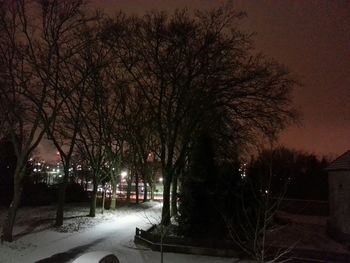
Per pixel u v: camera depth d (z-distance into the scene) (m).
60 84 32.19
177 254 24.09
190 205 26.55
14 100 26.02
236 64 33.50
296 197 56.53
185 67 33.12
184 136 34.38
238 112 34.25
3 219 35.47
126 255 23.69
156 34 33.47
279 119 34.72
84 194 60.19
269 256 22.17
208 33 32.91
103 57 34.59
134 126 42.53
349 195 28.52
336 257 22.39
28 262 21.28
